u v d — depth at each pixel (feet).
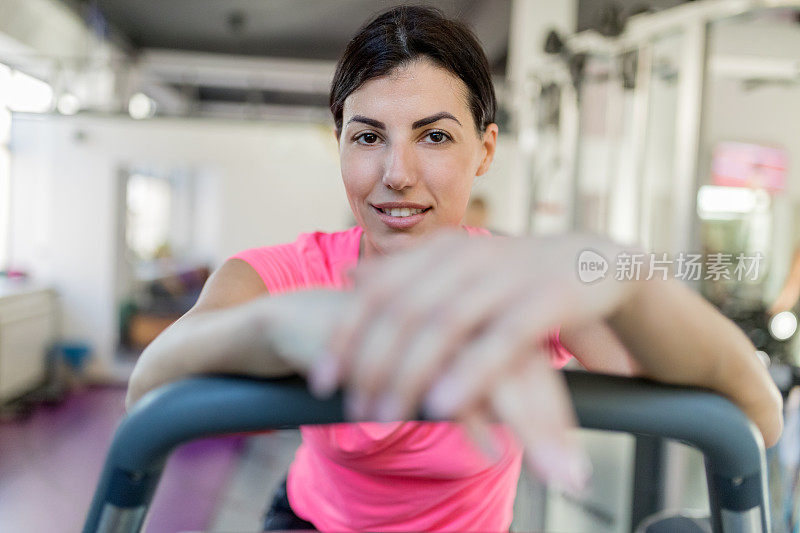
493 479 2.76
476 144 2.50
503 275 0.68
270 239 25.67
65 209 24.45
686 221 8.68
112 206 24.63
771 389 1.39
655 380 1.25
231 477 15.55
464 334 0.66
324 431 2.48
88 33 26.48
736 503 1.34
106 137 24.53
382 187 2.34
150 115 21.08
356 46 2.32
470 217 13.53
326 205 25.72
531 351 0.66
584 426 1.18
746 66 10.05
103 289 24.59
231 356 1.08
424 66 2.25
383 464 2.48
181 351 1.14
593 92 12.74
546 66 13.78
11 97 19.84
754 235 9.77
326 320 0.89
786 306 9.53
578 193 12.59
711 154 9.80
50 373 23.08
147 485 1.23
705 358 1.21
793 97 10.11
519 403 0.63
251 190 25.58
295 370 1.07
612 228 11.59
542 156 14.71
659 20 9.52
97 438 18.33
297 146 25.48
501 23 28.32
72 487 14.84
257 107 22.99
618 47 10.91
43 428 19.03
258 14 29.86
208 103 44.91
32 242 24.44
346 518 2.87
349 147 2.39
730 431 1.20
